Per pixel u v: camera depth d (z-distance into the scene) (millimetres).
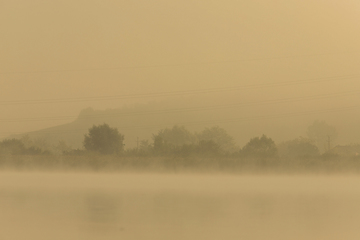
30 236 48906
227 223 58375
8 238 47781
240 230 53094
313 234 50812
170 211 70688
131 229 53250
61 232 51156
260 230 53062
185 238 48062
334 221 60438
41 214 66188
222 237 48781
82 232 51188
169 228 54188
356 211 71750
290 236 49594
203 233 50906
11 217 62875
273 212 70188
